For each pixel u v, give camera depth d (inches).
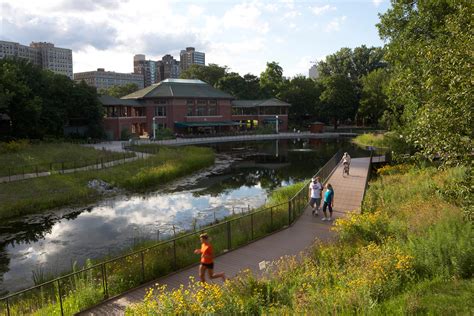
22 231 836.6
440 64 393.4
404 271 386.9
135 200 1106.7
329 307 317.7
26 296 502.0
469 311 293.0
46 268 648.4
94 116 2549.2
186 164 1582.2
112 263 542.0
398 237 483.2
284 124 3801.7
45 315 406.9
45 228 856.9
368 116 3361.2
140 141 2573.8
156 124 3157.0
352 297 329.1
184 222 896.9
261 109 3786.9
